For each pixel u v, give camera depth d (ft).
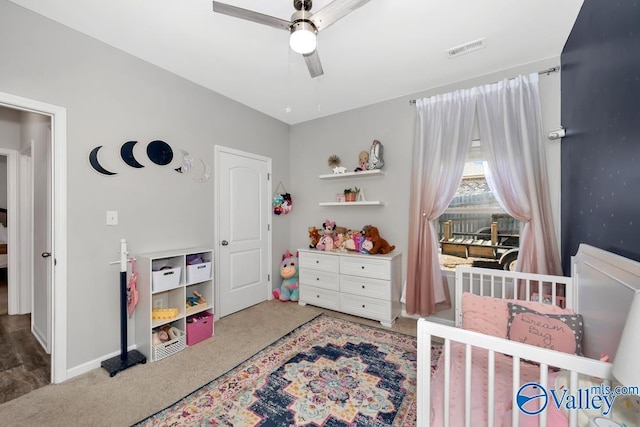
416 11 6.09
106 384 6.36
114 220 7.38
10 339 8.52
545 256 7.55
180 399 5.87
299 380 6.53
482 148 8.64
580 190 6.03
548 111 7.91
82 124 6.79
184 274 8.27
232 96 10.52
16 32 5.82
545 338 4.78
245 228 11.36
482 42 7.22
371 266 9.86
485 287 8.96
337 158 11.93
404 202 10.45
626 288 3.52
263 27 6.60
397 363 7.25
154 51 7.58
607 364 2.67
